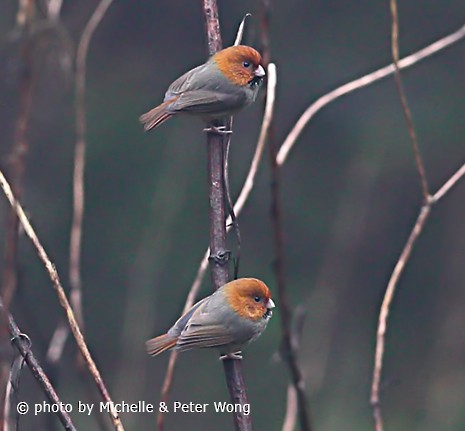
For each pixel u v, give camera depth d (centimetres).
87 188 1588
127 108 1658
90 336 1498
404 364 1555
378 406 518
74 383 1245
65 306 459
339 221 1609
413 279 1623
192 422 1419
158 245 1547
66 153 1564
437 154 1638
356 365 1507
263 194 1597
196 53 1709
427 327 1595
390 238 1627
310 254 1606
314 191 1628
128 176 1603
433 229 1638
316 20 1673
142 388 1379
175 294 1527
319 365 1398
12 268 483
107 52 1677
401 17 1669
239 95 673
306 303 1527
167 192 1585
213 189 511
